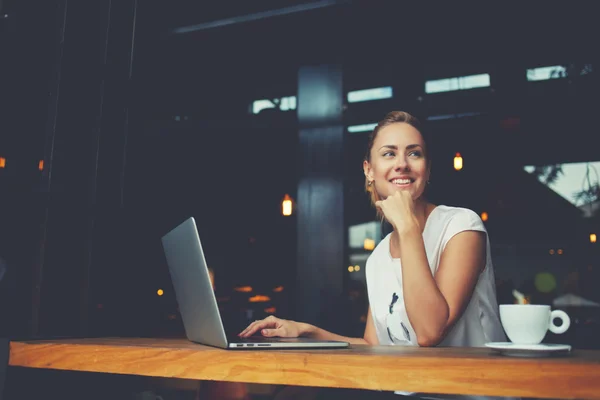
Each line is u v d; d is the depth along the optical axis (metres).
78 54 1.58
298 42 4.79
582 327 5.67
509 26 5.01
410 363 0.75
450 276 1.24
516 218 8.46
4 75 1.59
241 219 8.32
